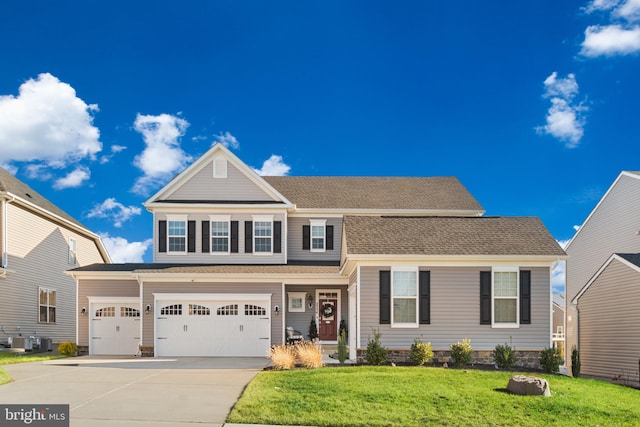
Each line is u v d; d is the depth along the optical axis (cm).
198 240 2891
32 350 2831
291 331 2741
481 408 1299
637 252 3041
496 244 2223
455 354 2061
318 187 3350
